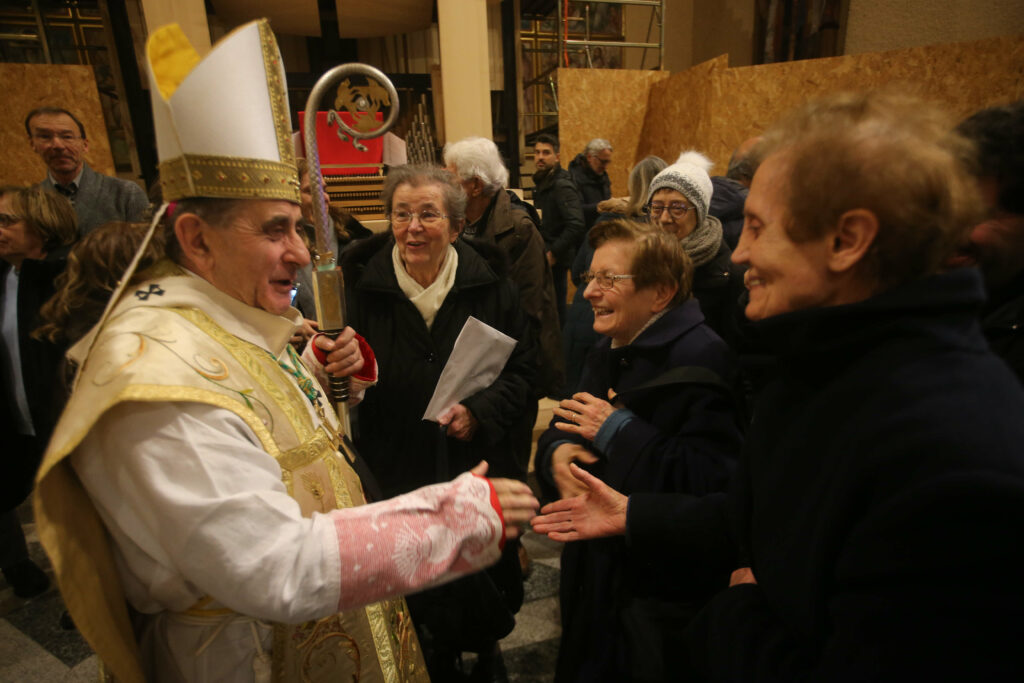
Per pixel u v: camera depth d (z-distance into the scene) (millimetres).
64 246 2084
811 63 4355
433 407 1442
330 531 670
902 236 497
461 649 1479
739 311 1447
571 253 3832
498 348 1494
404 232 1399
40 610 2043
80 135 2635
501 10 5953
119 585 731
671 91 5078
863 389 523
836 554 530
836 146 505
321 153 2576
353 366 1062
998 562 412
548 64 6586
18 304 2000
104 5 4508
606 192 4441
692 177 1902
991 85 3889
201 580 625
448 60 3807
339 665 842
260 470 688
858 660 472
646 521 928
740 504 746
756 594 686
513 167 6031
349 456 971
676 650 874
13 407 2164
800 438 591
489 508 753
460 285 1494
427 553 700
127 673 708
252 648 775
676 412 1076
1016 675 413
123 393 613
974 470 419
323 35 5676
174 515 615
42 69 3762
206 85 680
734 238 2283
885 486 476
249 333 809
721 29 6910
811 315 544
